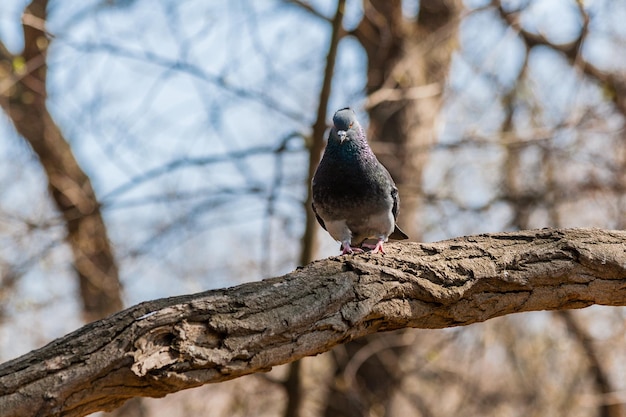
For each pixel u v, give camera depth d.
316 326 5.77
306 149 13.34
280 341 5.66
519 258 6.51
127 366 5.21
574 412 16.56
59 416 5.18
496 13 15.25
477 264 6.41
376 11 14.99
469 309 6.46
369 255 6.26
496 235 6.72
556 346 16.27
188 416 15.28
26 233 13.88
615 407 18.05
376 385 14.77
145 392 5.37
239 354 5.50
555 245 6.63
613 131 14.85
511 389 16.69
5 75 14.42
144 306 5.42
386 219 8.98
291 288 5.80
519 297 6.58
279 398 15.77
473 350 15.57
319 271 5.99
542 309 6.79
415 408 16.05
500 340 15.91
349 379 13.68
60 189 15.74
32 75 15.51
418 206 15.30
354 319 5.89
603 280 6.65
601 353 16.38
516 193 15.65
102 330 5.29
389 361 14.73
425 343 15.13
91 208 14.93
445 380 16.28
